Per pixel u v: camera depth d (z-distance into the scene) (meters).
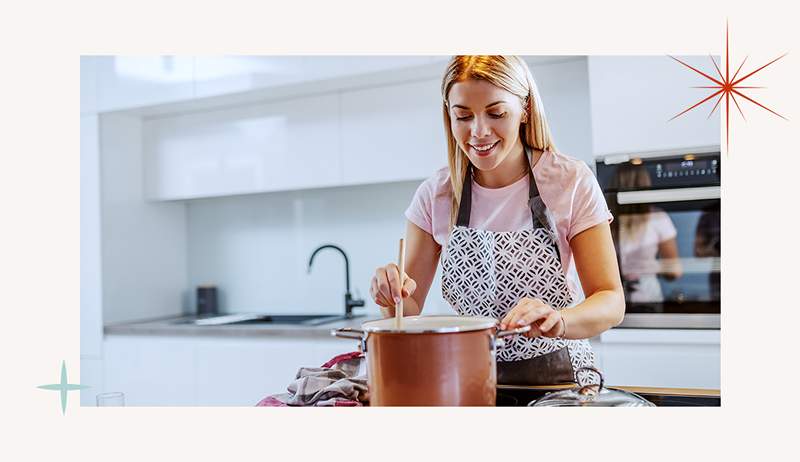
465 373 0.91
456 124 1.26
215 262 3.61
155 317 3.45
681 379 2.31
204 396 2.94
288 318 3.30
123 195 3.30
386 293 1.18
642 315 2.40
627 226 2.44
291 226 3.43
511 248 1.44
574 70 2.62
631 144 2.40
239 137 3.18
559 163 1.41
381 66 2.71
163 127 3.35
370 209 3.27
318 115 3.03
